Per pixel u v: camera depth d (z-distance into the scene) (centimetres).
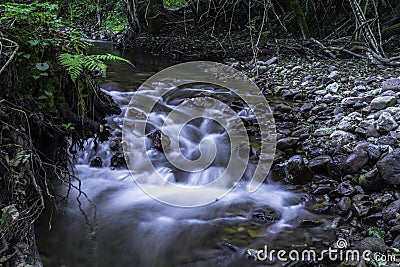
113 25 1191
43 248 247
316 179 334
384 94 455
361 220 278
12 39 246
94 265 246
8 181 202
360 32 738
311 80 584
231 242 266
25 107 248
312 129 406
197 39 959
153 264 250
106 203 305
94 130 312
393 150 319
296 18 908
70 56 264
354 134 371
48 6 281
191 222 287
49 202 266
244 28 1038
